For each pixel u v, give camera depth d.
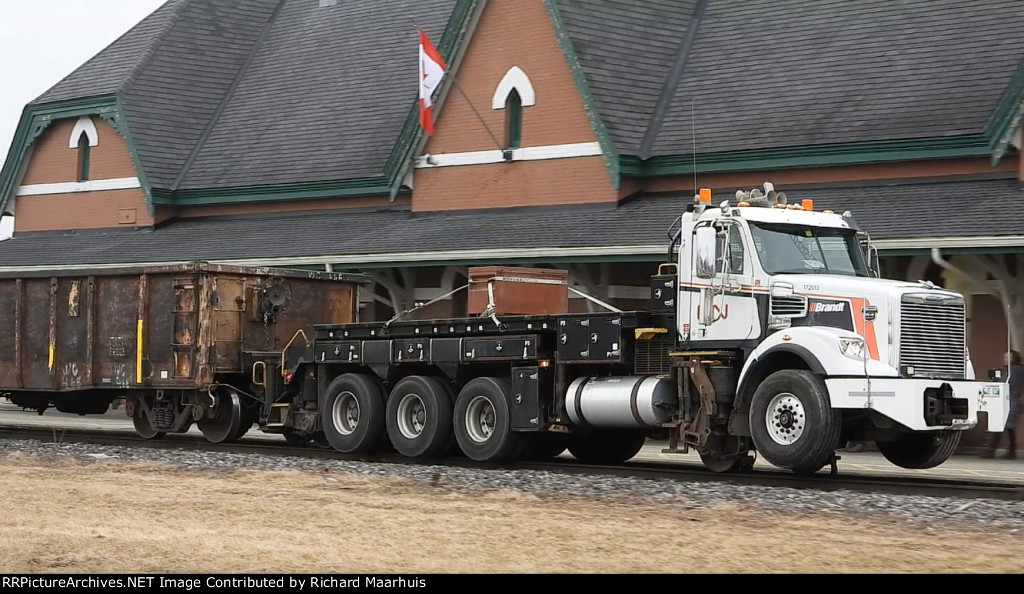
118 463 20.72
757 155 28.06
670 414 19.17
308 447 24.28
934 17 28.91
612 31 31.22
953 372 17.84
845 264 19.12
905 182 26.66
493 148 31.97
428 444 21.12
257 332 24.55
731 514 15.18
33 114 41.66
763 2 31.95
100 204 40.41
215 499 16.39
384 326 22.16
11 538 13.30
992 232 22.89
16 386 26.22
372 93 37.53
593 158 30.20
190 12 42.47
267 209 37.09
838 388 17.19
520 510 15.54
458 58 32.75
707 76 30.75
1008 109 24.80
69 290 25.56
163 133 39.50
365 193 34.56
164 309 24.20
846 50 29.36
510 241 29.06
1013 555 12.54
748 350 18.47
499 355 20.48
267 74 41.03
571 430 20.12
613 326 19.38
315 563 12.07
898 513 15.17
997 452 24.17
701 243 18.70
